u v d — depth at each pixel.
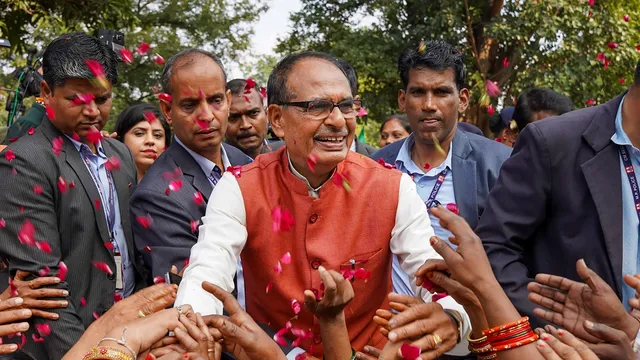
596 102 14.33
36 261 2.87
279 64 2.48
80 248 3.04
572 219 2.65
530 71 14.22
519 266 2.69
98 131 3.12
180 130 3.30
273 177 2.54
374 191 2.51
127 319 2.32
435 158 3.71
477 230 2.79
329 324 2.26
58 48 3.04
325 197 2.47
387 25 15.95
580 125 2.69
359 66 15.43
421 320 2.20
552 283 2.35
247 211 2.50
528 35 13.98
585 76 14.10
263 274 2.50
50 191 2.99
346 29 16.39
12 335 2.70
